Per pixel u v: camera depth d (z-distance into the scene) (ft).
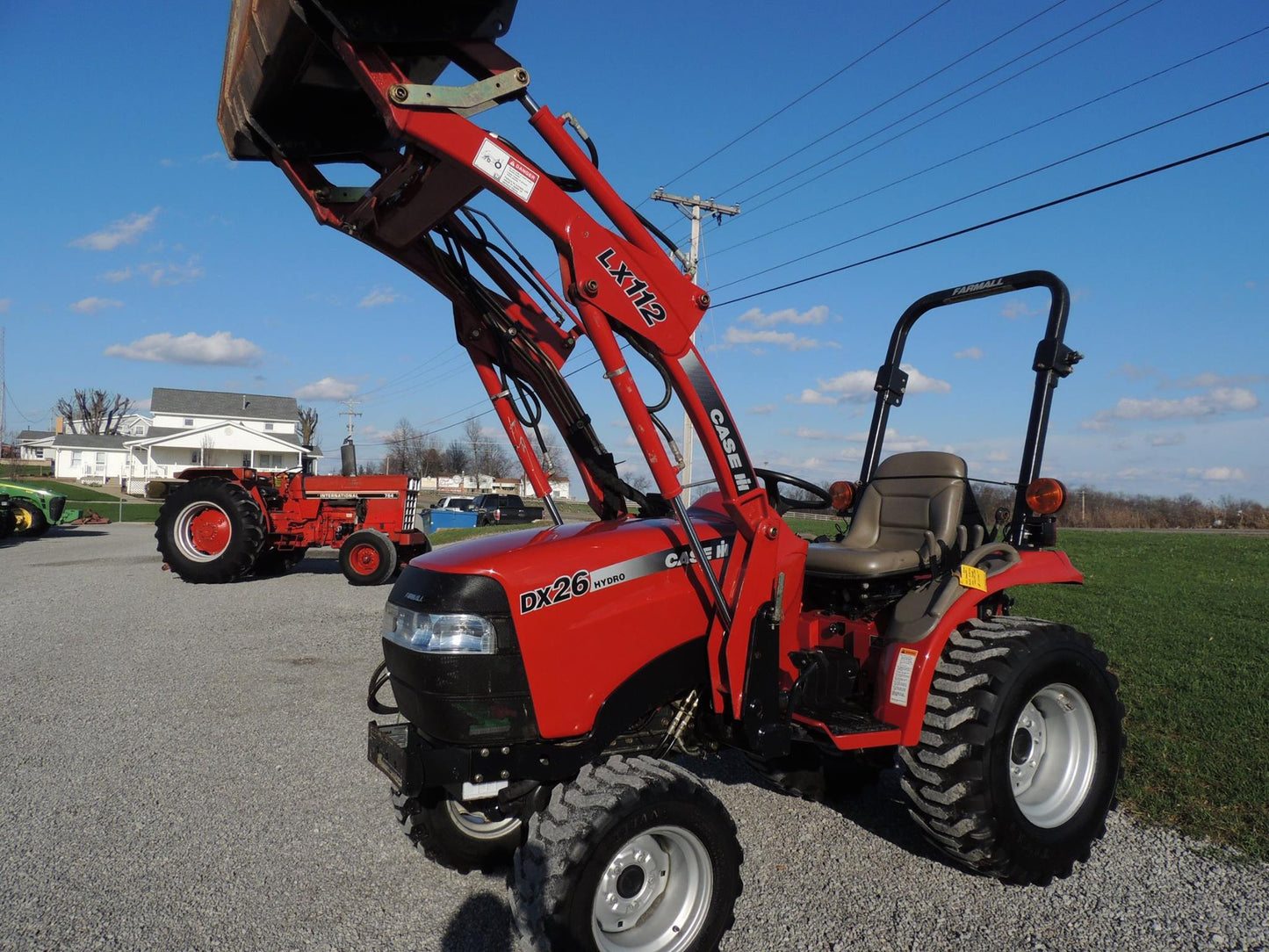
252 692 20.49
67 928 10.02
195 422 218.38
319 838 12.52
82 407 307.37
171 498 40.52
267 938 9.86
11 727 17.66
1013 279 13.05
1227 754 14.48
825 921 10.03
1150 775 13.78
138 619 30.58
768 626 10.29
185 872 11.43
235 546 39.91
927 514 12.57
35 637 27.30
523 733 9.20
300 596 36.55
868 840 12.26
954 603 10.89
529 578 9.20
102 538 74.74
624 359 9.51
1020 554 11.92
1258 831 11.93
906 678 10.52
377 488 43.21
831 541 14.30
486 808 9.98
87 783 14.57
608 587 9.64
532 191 8.97
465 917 10.35
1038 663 10.71
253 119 10.20
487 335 11.76
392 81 8.48
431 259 11.16
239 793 14.17
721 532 10.81
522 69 8.86
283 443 196.24
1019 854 10.35
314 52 9.20
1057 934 9.71
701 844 9.00
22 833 12.59
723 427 10.14
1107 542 59.16
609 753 9.94
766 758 10.36
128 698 19.90
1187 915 10.03
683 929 8.99
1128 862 11.35
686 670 10.19
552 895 8.13
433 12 8.47
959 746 10.13
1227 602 30.42
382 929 10.06
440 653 9.06
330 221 10.64
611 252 9.44
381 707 10.98
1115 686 11.75
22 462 270.05
